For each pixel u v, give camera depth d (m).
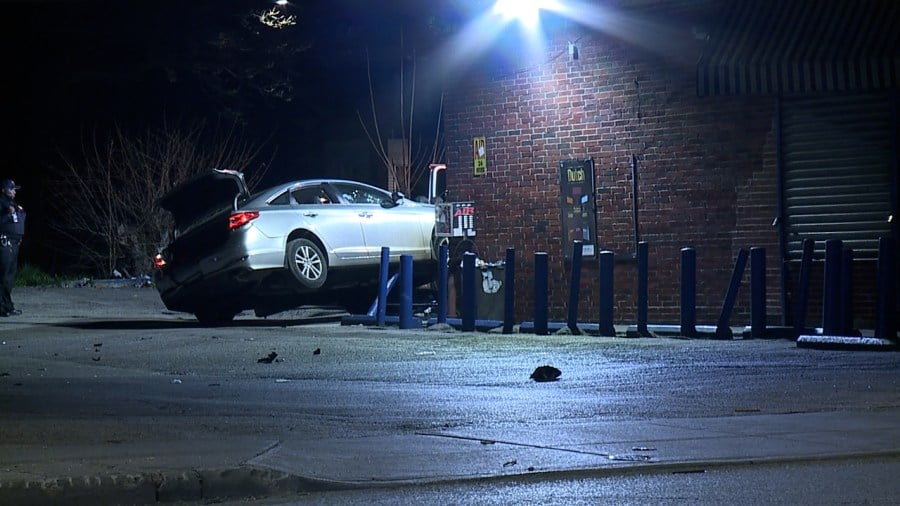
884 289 14.91
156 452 8.27
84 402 11.11
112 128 32.97
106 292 26.31
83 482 7.16
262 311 20.56
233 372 13.58
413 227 20.86
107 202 30.67
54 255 32.66
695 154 18.98
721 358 14.09
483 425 9.67
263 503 7.28
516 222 20.48
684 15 18.94
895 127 17.56
